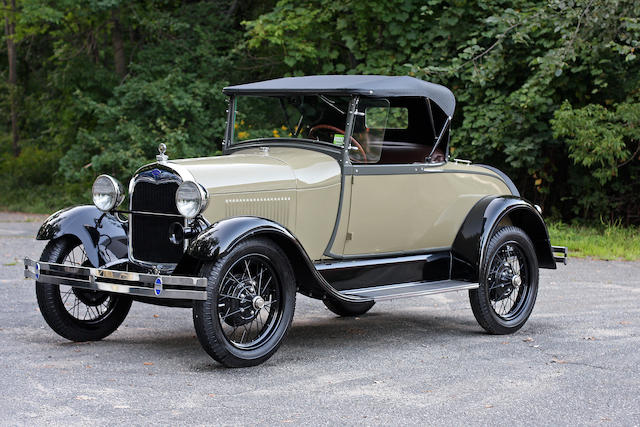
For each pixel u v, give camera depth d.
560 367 5.29
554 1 11.59
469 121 12.96
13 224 15.47
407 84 6.15
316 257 5.85
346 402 4.45
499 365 5.34
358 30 14.23
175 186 5.36
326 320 7.00
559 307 7.42
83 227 5.76
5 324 6.49
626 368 5.25
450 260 6.49
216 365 5.28
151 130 15.68
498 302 7.08
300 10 14.65
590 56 12.07
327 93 5.94
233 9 17.83
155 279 4.95
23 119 24.75
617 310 7.27
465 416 4.21
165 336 6.19
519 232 6.53
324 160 5.88
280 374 5.06
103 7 16.05
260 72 17.16
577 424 4.10
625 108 11.90
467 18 13.48
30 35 22.09
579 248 11.23
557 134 11.89
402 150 6.49
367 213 5.97
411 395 4.61
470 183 6.59
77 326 5.86
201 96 15.84
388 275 6.17
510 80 13.09
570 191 13.76
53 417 4.11
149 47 17.14
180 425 4.01
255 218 5.18
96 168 15.12
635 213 13.14
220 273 4.97
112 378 4.89
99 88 18.17
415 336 6.30
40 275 5.56
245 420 4.11
